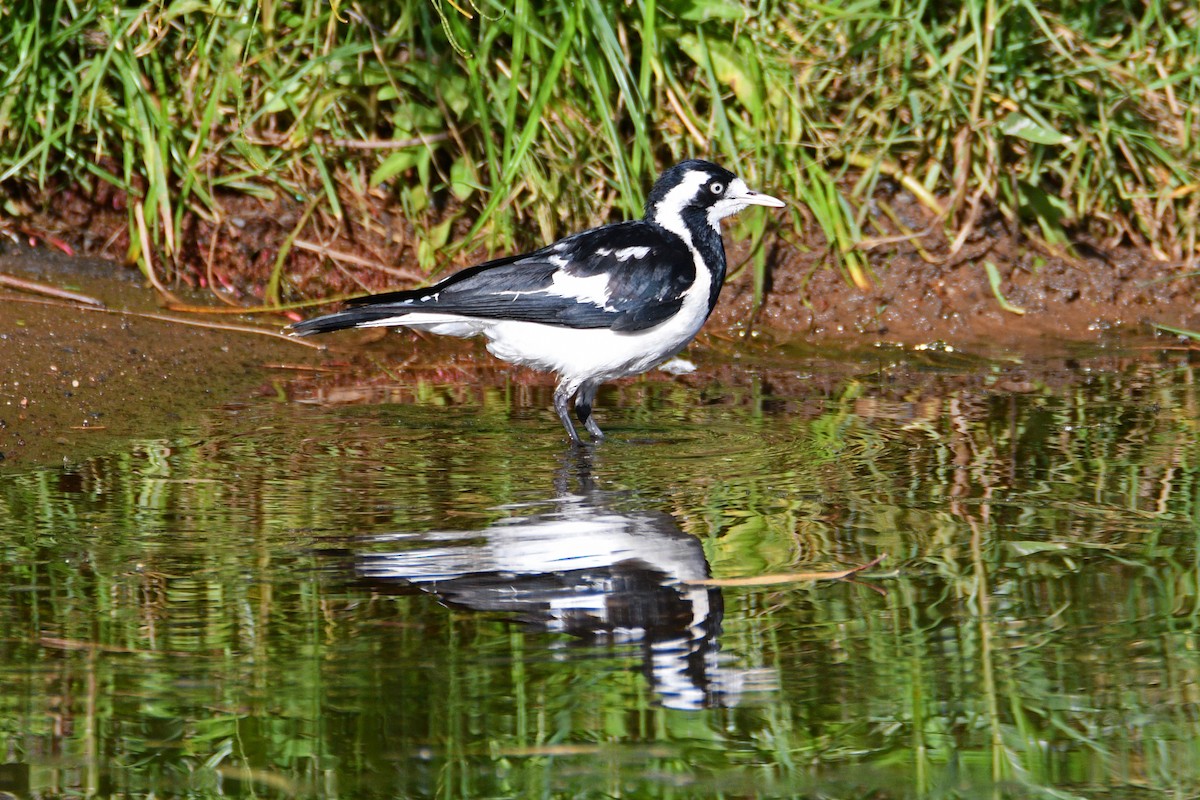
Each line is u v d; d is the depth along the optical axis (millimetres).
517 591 7602
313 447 10320
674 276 11102
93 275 13539
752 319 13898
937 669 6738
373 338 13398
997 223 14547
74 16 13688
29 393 11211
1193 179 14617
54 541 8281
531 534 8453
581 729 6289
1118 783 5938
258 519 8695
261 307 13555
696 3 14172
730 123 14641
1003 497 9117
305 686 6559
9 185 13906
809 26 14828
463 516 8781
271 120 14336
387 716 6348
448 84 14117
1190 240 14531
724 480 9570
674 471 9789
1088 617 7250
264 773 5988
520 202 14195
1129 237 14836
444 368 12727
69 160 13977
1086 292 14242
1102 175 14641
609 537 8414
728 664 6801
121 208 14109
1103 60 14586
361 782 5957
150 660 6766
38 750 6090
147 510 8844
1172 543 8250
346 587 7633
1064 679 6660
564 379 11070
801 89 14641
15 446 10266
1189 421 10891
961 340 13672
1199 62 14898
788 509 8945
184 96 14133
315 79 13984
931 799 5848
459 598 7492
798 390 12070
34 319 12438
